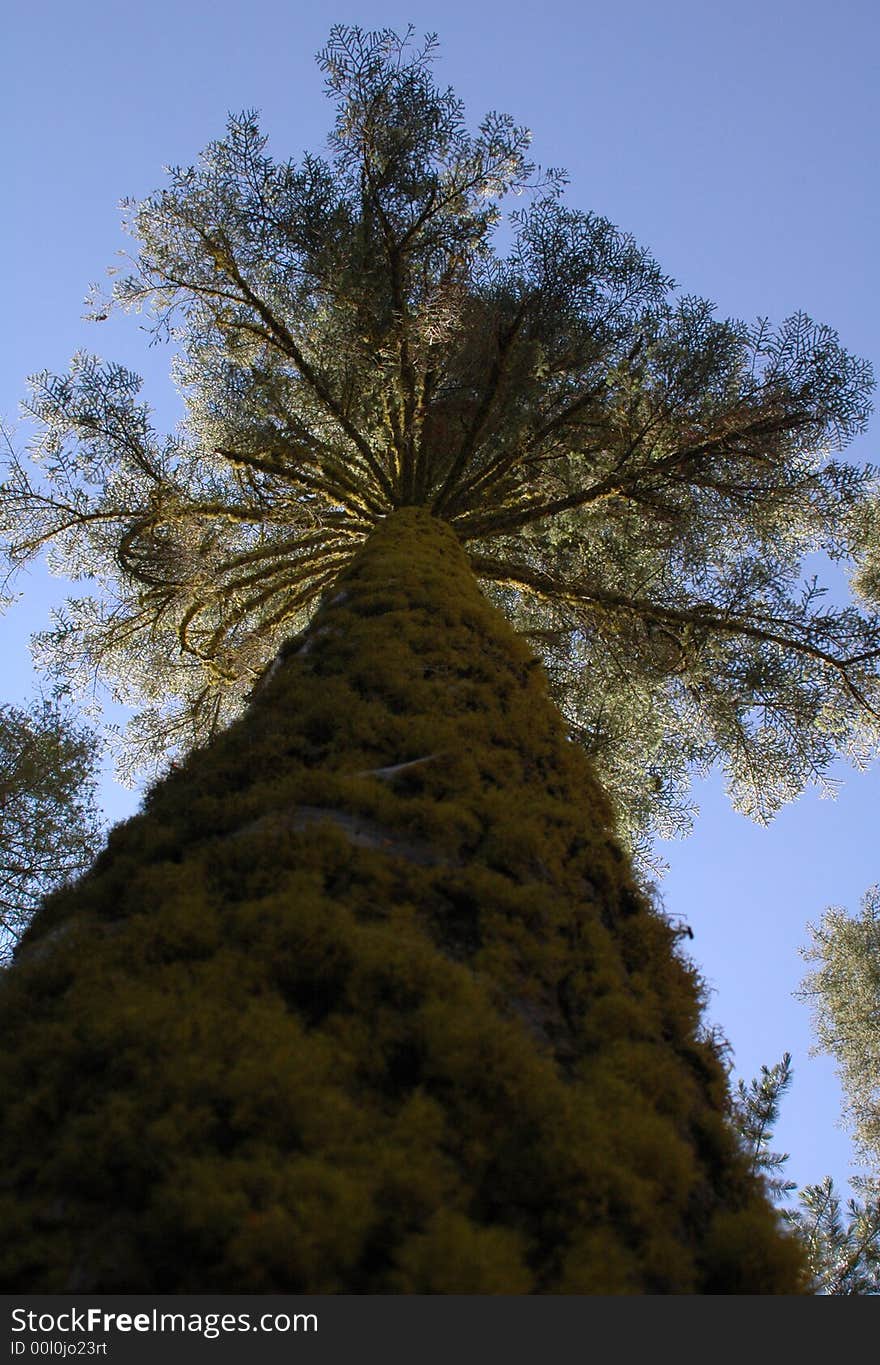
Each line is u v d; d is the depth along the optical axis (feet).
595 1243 8.57
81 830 33.99
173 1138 8.29
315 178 36.96
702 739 40.32
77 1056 9.50
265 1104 8.65
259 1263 7.36
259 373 40.16
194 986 10.34
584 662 39.63
